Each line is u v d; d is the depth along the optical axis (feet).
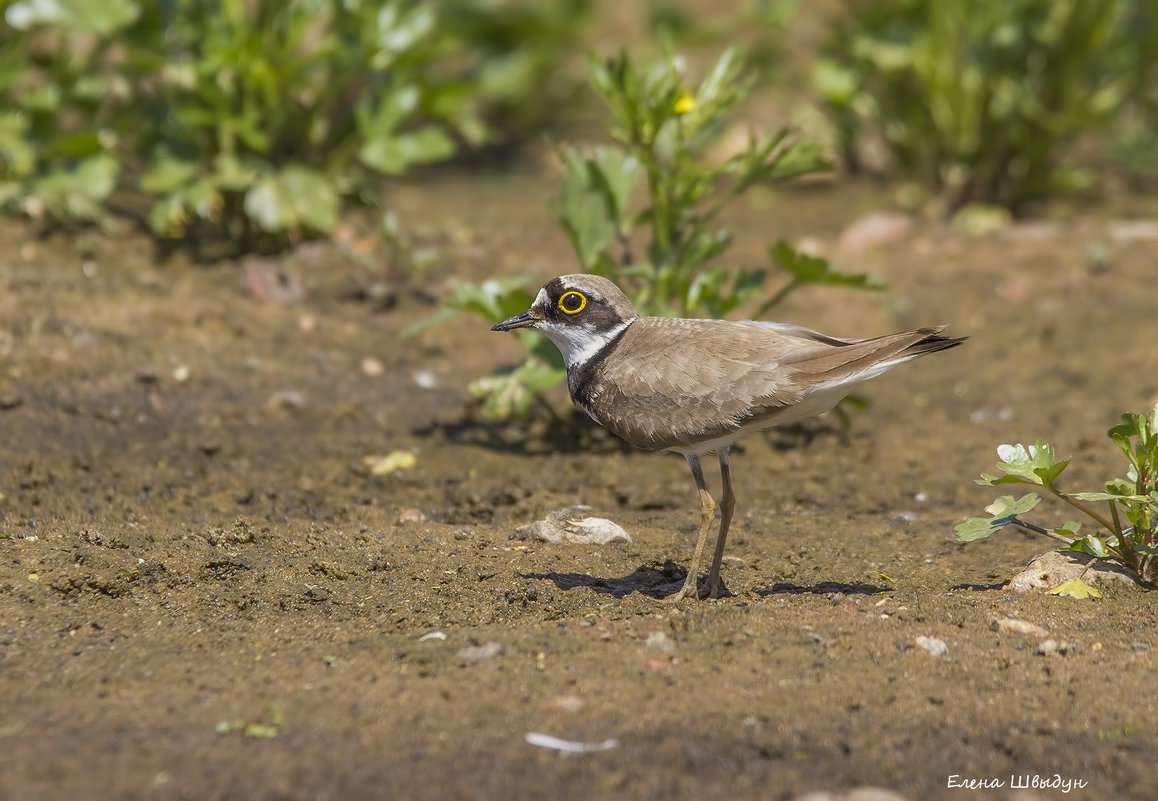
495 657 25.81
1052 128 60.39
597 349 30.94
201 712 23.24
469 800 20.49
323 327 47.78
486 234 57.16
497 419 41.42
